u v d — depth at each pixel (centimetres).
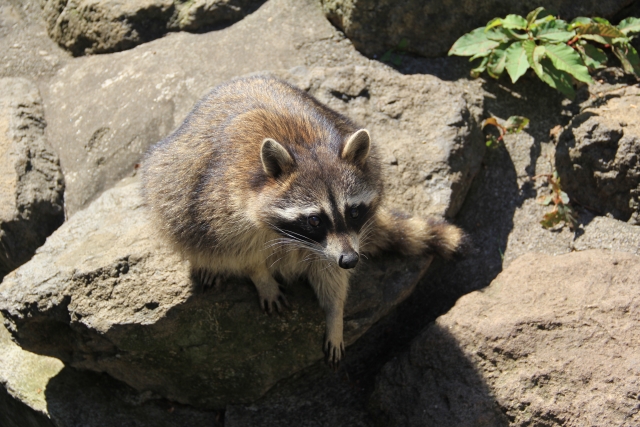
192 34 219
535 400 167
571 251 186
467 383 171
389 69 209
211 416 183
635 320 170
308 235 164
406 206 187
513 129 197
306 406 181
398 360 178
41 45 229
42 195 201
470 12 208
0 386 191
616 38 201
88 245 181
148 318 172
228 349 176
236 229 167
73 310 175
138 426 181
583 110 196
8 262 202
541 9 202
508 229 191
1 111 211
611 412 164
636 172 184
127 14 221
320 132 169
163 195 172
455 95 199
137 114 206
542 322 171
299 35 213
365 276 180
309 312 176
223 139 169
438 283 188
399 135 195
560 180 193
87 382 186
